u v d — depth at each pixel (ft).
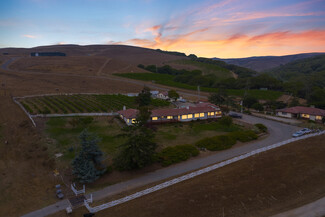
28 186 103.65
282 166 112.47
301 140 149.69
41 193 98.48
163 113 209.67
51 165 122.21
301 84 435.94
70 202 90.53
